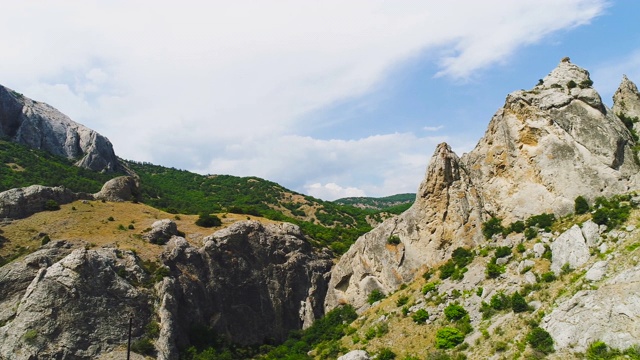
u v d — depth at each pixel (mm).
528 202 73750
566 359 46031
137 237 88625
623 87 84250
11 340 64688
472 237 77375
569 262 59875
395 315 72250
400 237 85438
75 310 69125
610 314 46656
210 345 79562
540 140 75188
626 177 69375
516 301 57375
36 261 74750
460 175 82688
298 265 97500
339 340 76062
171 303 76812
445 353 58469
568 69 81625
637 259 50594
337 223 161875
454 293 68000
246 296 90812
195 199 164375
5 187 108562
